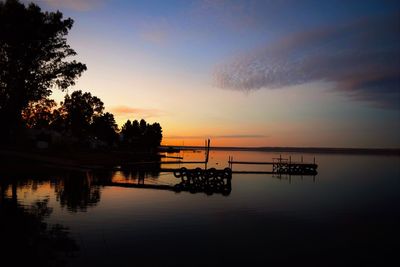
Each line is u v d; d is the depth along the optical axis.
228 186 30.41
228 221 16.61
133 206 19.16
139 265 9.99
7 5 36.41
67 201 19.41
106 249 11.25
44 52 39.09
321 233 14.98
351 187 34.47
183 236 13.45
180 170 31.05
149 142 124.44
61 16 40.44
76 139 80.88
